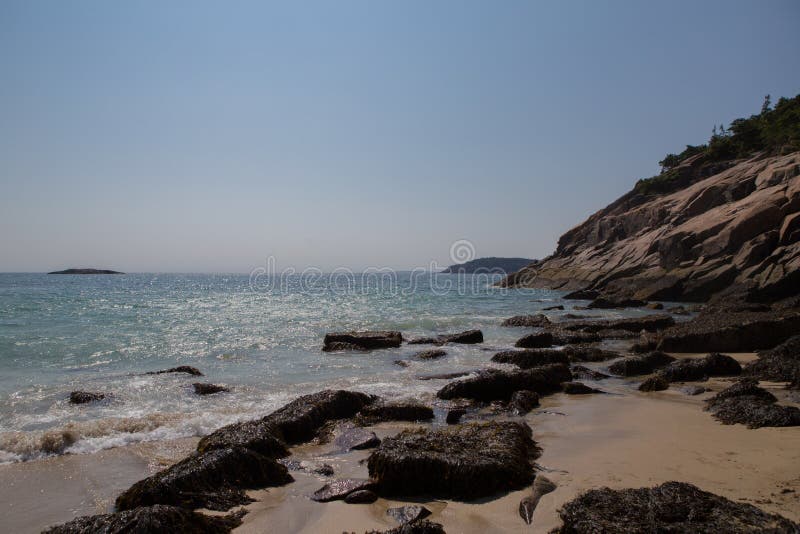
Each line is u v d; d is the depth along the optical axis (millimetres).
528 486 5926
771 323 16328
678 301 37062
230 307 36406
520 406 9953
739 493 5230
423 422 9234
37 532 5180
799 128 56312
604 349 17797
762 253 34219
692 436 7641
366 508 5559
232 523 5188
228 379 13219
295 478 6535
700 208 48250
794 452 6539
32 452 7543
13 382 12539
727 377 12648
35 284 84750
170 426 8836
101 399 10805
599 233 66312
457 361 15688
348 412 9609
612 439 7754
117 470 6941
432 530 4680
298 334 22125
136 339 19906
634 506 4578
